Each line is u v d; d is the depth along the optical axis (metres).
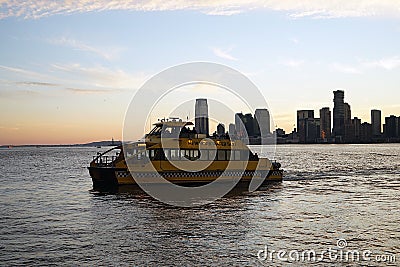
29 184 53.19
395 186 48.56
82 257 20.22
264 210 32.06
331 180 55.62
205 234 24.39
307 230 25.33
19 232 24.98
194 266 19.08
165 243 22.52
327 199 37.88
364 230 25.28
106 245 22.17
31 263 19.42
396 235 24.08
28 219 28.92
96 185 45.88
